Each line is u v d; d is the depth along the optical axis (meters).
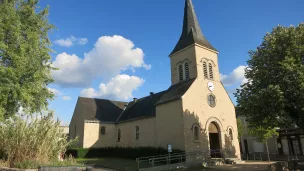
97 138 34.56
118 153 32.09
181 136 23.89
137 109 34.47
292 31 19.09
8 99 14.84
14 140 13.20
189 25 31.12
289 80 18.00
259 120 19.66
